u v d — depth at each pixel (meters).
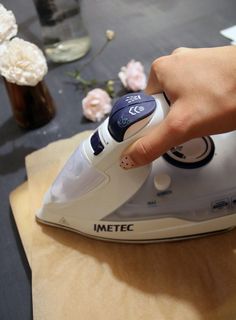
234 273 0.42
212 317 0.38
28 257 0.44
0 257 0.47
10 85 0.53
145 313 0.39
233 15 0.74
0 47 0.51
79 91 0.65
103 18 0.79
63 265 0.43
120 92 0.63
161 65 0.37
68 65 0.70
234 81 0.34
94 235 0.45
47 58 0.71
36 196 0.50
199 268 0.42
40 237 0.46
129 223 0.42
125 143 0.35
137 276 0.42
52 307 0.40
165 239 0.44
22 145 0.58
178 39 0.71
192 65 0.36
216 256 0.43
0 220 0.50
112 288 0.41
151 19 0.77
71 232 0.46
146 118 0.34
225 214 0.43
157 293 0.41
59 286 0.42
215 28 0.72
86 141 0.39
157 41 0.72
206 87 0.34
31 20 0.79
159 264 0.43
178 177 0.42
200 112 0.33
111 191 0.39
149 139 0.33
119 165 0.36
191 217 0.42
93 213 0.42
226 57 0.36
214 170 0.42
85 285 0.42
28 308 0.42
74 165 0.39
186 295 0.40
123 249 0.45
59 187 0.42
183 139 0.33
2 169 0.55
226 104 0.33
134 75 0.61
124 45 0.72
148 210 0.42
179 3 0.80
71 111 0.62
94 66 0.69
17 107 0.57
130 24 0.77
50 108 0.60
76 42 0.69
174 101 0.35
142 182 0.40
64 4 0.64
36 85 0.54
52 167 0.53
